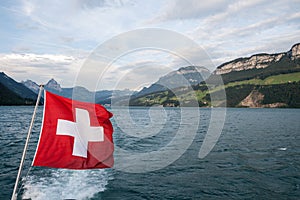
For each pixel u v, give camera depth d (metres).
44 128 6.41
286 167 14.16
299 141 23.34
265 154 17.48
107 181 11.21
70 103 6.77
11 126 36.16
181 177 12.10
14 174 12.00
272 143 22.19
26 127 35.03
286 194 10.27
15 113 70.69
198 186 11.00
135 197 9.70
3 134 27.12
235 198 9.84
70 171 12.47
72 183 10.90
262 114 82.00
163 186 10.88
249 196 10.03
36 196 9.50
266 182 11.62
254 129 34.66
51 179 11.34
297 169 13.76
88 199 9.40
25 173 12.18
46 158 6.29
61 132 6.51
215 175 12.55
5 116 57.56
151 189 10.51
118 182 11.11
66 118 6.64
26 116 58.31
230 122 47.97
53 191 9.99
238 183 11.46
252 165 14.49
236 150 18.77
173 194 10.09
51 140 6.40
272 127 37.97
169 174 12.47
